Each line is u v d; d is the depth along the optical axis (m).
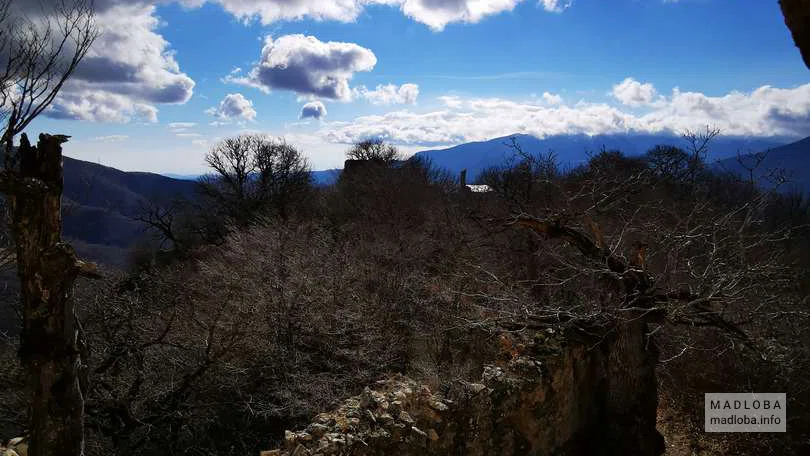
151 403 16.38
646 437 10.67
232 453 15.85
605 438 10.97
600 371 12.01
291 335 17.77
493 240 20.61
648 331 11.91
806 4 1.90
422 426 8.35
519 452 9.82
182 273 25.73
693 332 14.34
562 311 11.46
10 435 14.82
